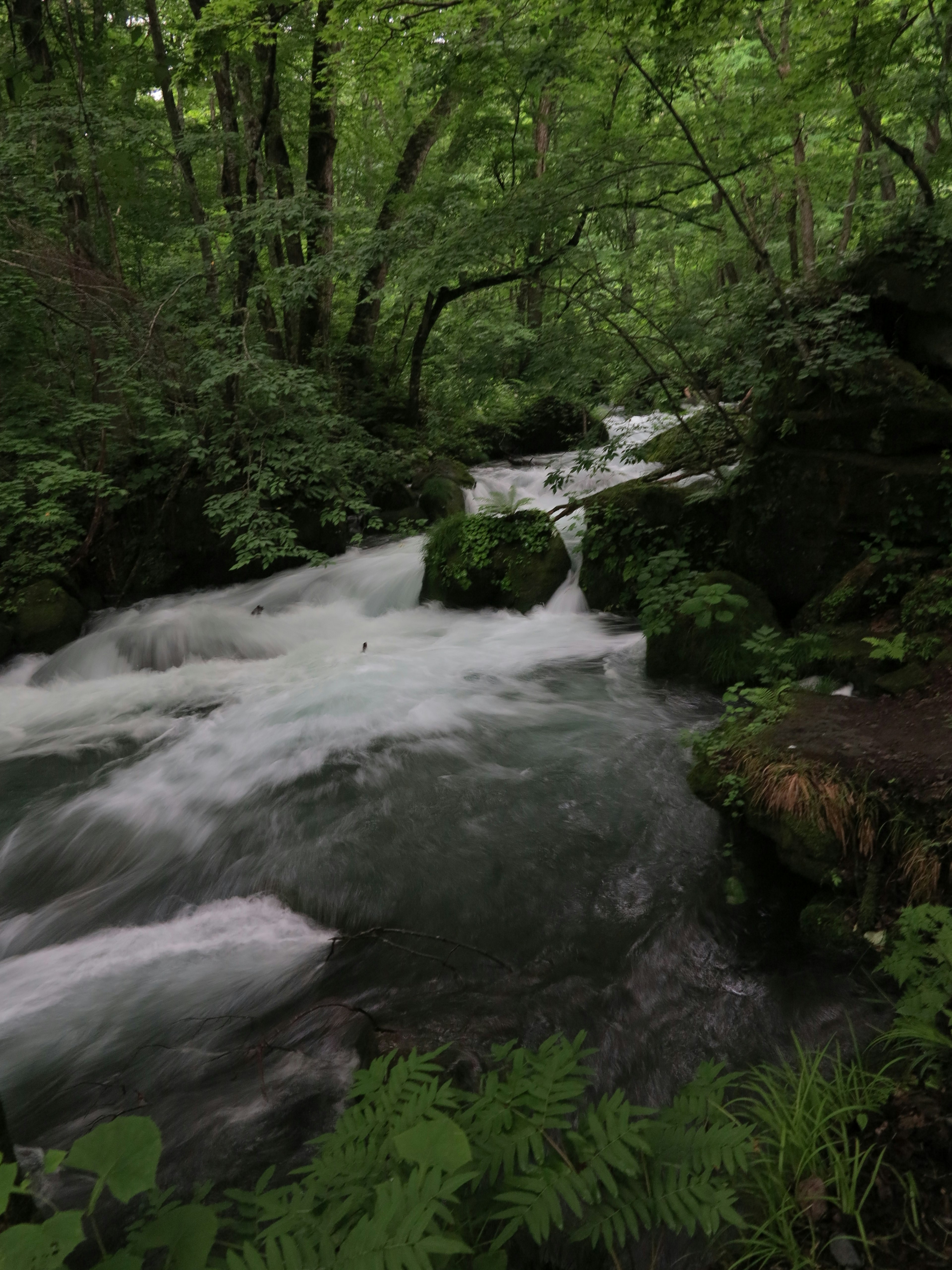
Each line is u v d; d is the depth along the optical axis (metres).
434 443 14.84
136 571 11.34
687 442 10.01
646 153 9.24
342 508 11.01
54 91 11.95
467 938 4.32
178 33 11.44
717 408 8.66
